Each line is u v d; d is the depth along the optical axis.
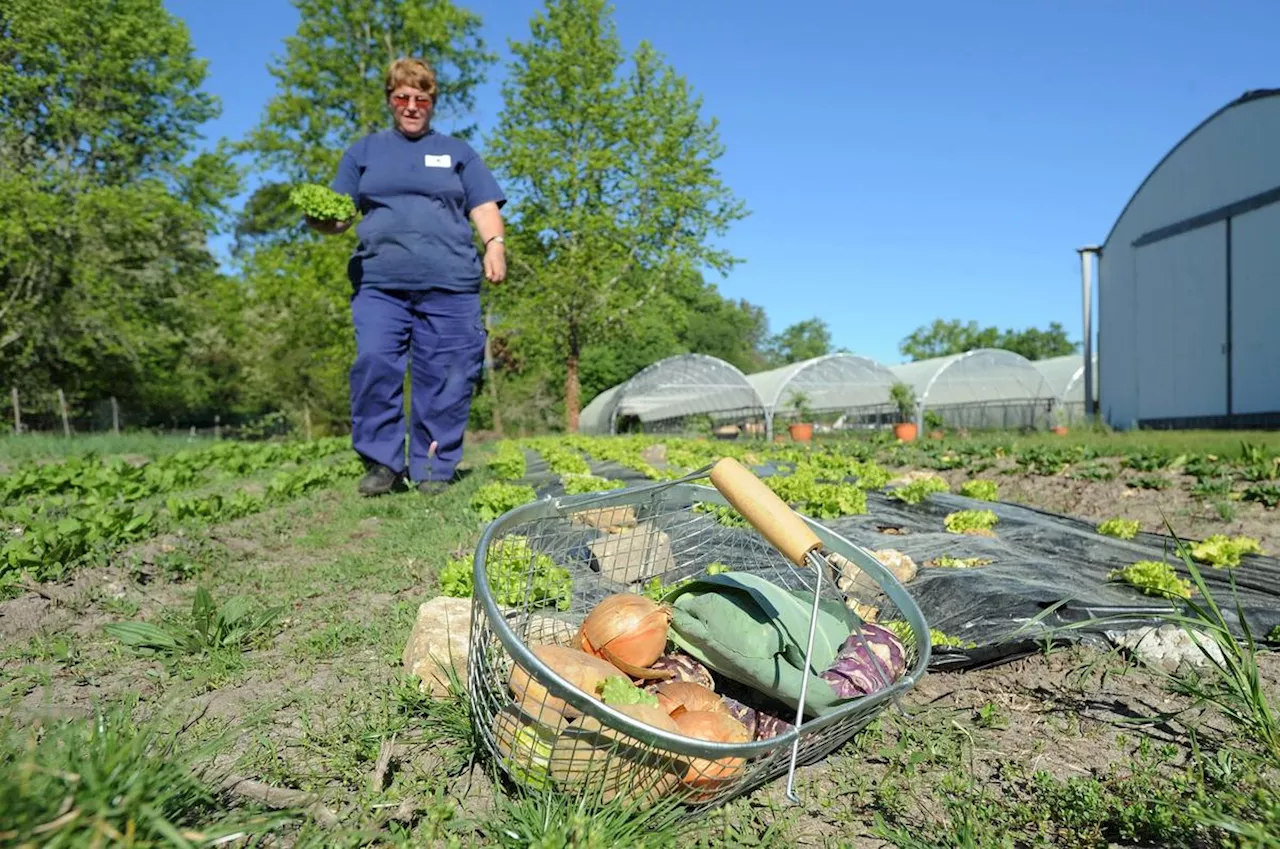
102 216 31.22
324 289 30.08
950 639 3.66
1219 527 6.74
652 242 35.75
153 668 3.51
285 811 1.85
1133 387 27.89
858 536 5.89
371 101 30.75
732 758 2.17
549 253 35.03
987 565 4.79
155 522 6.38
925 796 2.46
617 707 2.16
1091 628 3.58
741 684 2.90
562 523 3.82
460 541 5.64
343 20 31.70
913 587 4.37
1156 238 26.38
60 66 32.44
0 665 3.51
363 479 8.21
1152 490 8.67
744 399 40.88
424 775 2.47
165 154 36.38
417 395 8.34
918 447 15.20
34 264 30.92
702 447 14.72
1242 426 22.97
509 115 34.31
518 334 36.53
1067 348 97.75
